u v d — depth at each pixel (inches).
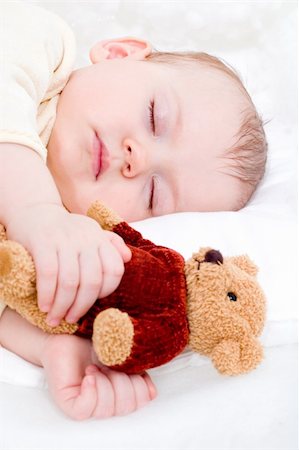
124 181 49.3
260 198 56.1
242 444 35.0
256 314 35.8
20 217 35.2
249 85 68.3
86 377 32.9
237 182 53.3
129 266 34.2
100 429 33.2
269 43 69.6
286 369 38.6
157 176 50.1
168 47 69.6
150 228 45.7
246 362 34.4
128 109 50.2
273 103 67.4
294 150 62.2
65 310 33.6
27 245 33.9
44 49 47.6
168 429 33.9
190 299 34.8
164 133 50.3
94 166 48.8
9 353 36.8
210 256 35.5
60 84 51.1
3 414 33.6
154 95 51.5
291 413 36.3
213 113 52.3
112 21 68.7
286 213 53.8
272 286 43.1
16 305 34.2
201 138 51.1
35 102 45.3
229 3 68.7
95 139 49.0
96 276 33.3
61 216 35.2
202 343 34.9
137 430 33.5
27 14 49.4
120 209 49.6
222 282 34.9
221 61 61.9
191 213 48.4
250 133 54.0
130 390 33.6
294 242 46.5
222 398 36.1
